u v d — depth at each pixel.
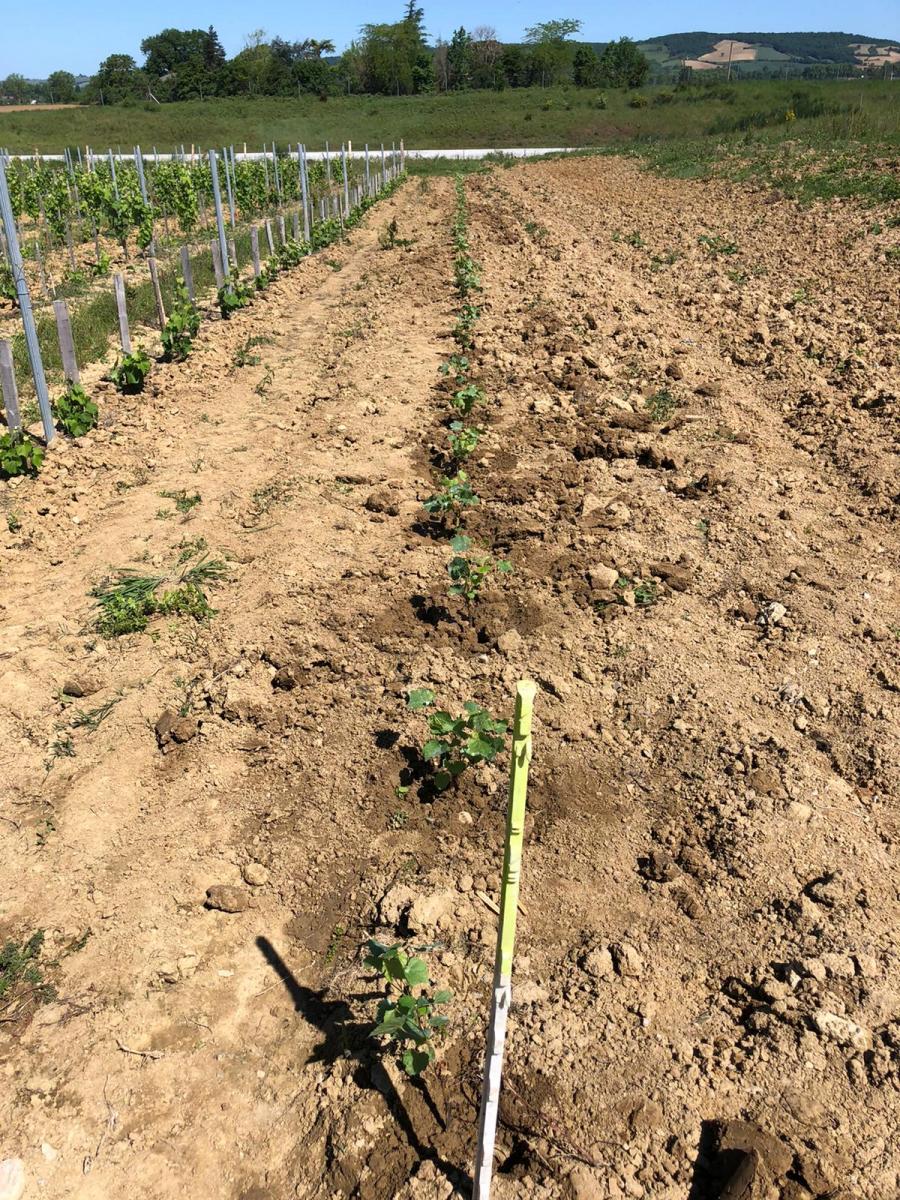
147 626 5.86
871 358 10.61
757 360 10.91
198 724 4.98
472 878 4.03
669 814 4.32
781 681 5.18
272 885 4.08
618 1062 3.21
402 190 35.50
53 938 3.85
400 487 7.75
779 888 3.87
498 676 5.23
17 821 4.42
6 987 3.65
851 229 17.80
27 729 5.00
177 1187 2.99
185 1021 3.52
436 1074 3.24
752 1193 2.77
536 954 3.67
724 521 7.02
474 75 82.19
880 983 3.43
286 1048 3.42
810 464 8.14
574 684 5.18
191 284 13.77
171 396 10.41
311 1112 3.18
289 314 14.44
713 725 4.82
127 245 22.02
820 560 6.44
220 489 7.89
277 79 78.44
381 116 64.69
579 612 5.84
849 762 4.59
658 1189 2.85
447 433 8.87
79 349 12.13
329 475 7.98
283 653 5.47
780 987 3.44
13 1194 2.96
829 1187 2.80
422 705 4.56
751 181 25.59
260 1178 3.02
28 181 24.59
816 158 26.34
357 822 4.34
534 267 16.02
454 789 4.44
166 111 67.75
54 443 8.98
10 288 15.23
